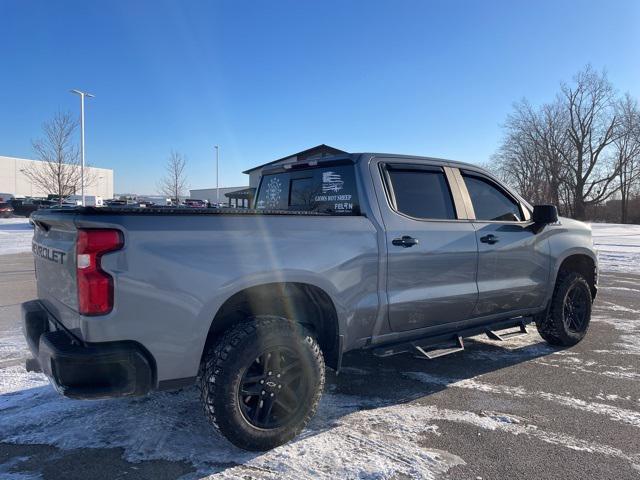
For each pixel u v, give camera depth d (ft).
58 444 10.61
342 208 13.21
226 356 9.74
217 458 10.03
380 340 12.85
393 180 13.42
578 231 18.51
